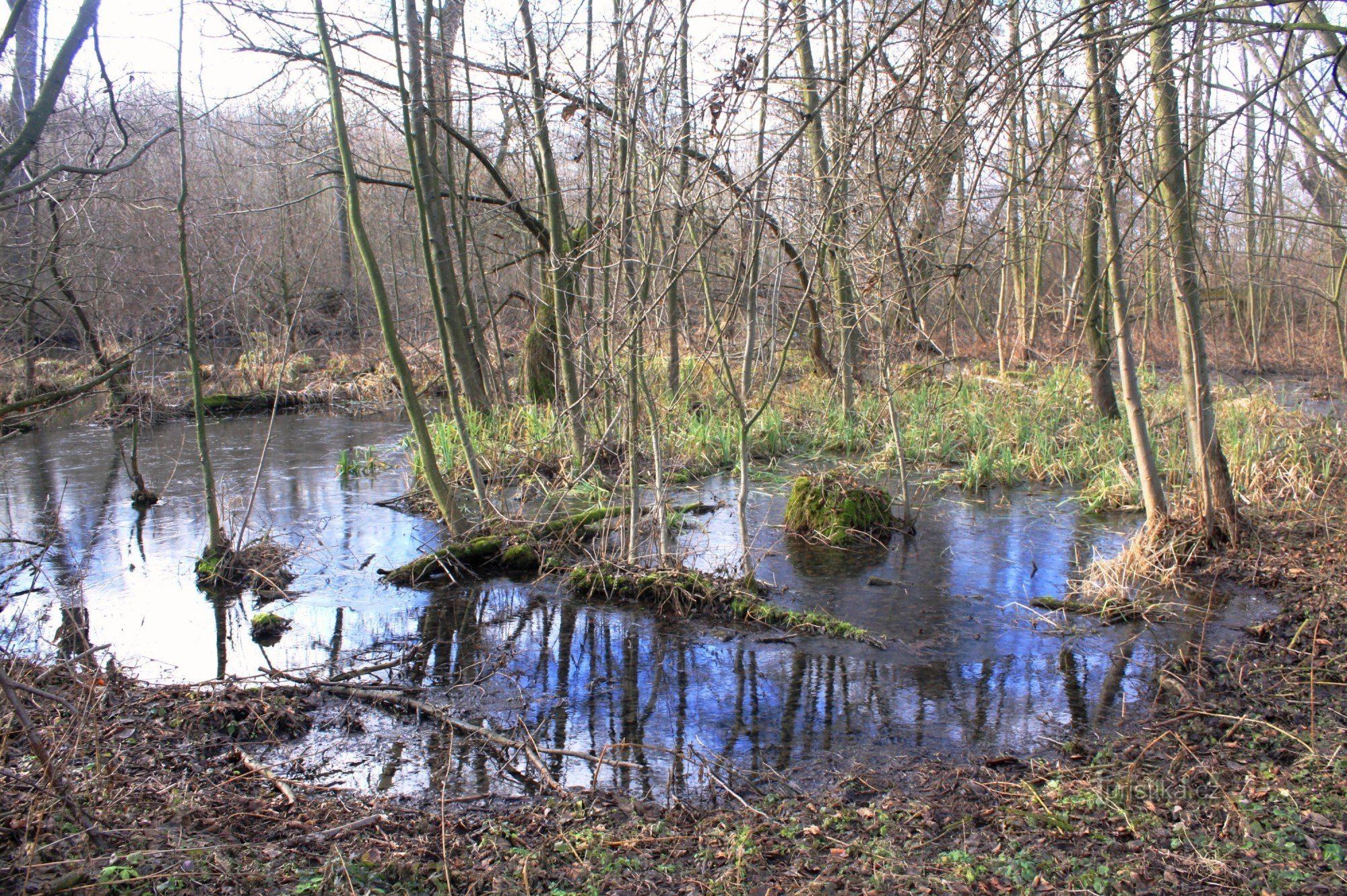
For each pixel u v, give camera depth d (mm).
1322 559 7141
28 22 5766
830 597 7047
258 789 4227
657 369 13703
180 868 3230
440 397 18812
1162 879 3283
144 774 4234
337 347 24000
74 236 8461
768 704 5242
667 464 11359
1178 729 4703
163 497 10844
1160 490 7512
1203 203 5578
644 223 7102
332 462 12984
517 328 21328
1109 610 6457
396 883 3328
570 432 11539
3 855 3164
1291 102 6625
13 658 5051
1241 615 6340
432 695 5457
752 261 6863
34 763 3924
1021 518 9289
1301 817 3656
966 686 5422
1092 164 5344
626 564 7410
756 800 4129
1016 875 3352
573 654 6102
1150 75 4859
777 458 12312
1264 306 20750
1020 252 8719
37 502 10578
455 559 7867
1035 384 15047
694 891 3318
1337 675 5148
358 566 8156
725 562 7520
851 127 5383
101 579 7797
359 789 4309
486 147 15547
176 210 7598
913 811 3943
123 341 14234
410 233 17359
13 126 5898
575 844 3678
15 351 9570
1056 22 3727
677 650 6121
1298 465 9438
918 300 6027
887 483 10953
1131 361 7383
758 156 6156
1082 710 5031
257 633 6555
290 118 13836
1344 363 13461
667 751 4684
